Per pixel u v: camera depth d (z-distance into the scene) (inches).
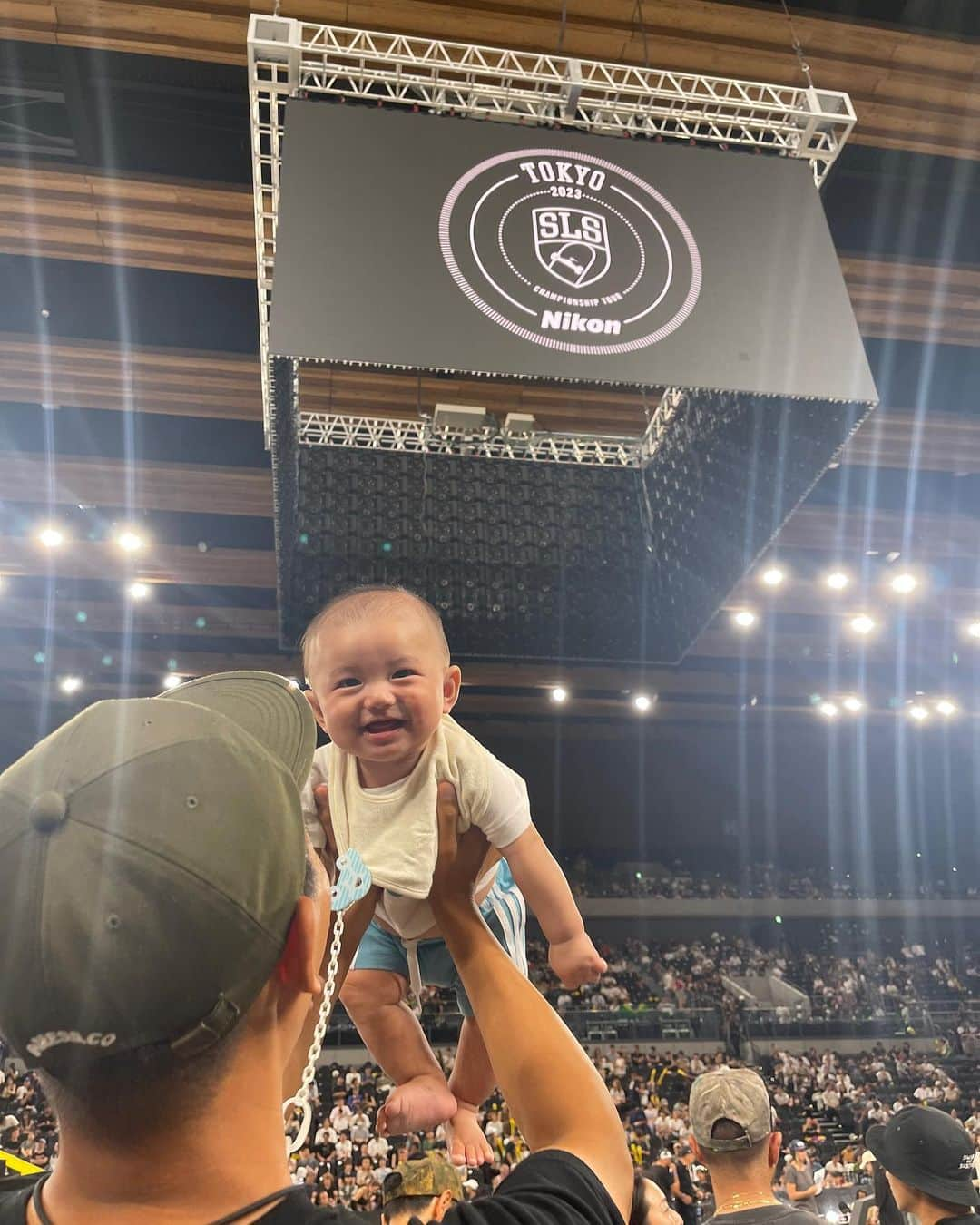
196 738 27.7
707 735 863.7
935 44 264.4
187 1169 24.7
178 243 326.3
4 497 469.1
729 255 171.0
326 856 54.1
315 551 267.0
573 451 298.7
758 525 241.1
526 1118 33.8
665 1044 635.5
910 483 488.4
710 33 260.2
